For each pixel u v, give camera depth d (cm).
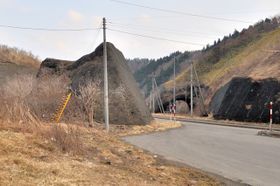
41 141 946
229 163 1217
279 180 983
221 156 1359
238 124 3459
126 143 1606
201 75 9138
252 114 3991
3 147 807
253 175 1040
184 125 3306
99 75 3266
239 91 4491
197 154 1402
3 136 898
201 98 6588
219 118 4688
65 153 941
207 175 1027
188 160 1265
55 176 702
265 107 3825
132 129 2558
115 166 955
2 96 1217
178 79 9525
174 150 1502
